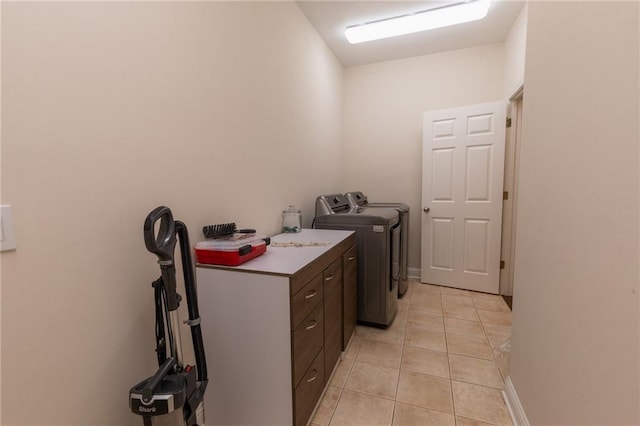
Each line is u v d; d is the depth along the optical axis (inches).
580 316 35.3
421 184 134.0
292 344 47.7
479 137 116.6
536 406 47.2
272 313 48.4
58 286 34.1
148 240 34.4
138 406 33.9
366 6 93.7
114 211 40.1
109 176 39.4
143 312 44.7
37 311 32.3
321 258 59.4
